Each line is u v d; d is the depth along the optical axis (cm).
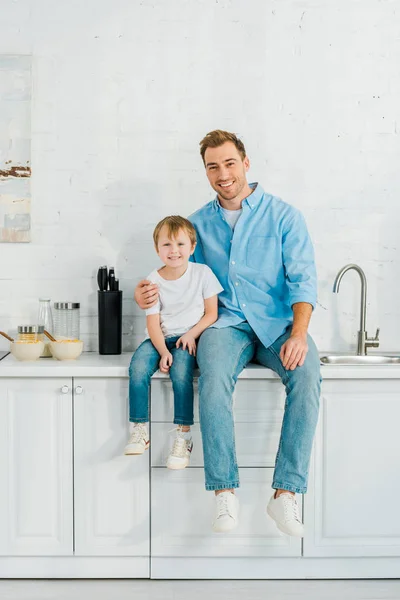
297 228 271
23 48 297
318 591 255
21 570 264
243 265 273
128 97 298
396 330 306
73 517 262
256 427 261
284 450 246
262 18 298
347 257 304
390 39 300
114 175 300
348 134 301
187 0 297
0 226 298
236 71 299
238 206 277
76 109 298
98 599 247
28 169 298
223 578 265
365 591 255
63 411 260
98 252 302
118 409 261
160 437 260
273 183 301
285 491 245
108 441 261
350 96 300
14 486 261
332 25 299
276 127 300
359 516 263
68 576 264
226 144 265
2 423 260
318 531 263
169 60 298
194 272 269
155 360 259
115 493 261
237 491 262
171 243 261
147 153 300
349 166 302
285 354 248
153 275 271
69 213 300
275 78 299
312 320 305
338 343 306
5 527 261
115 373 258
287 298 278
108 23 297
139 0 297
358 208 303
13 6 296
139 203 301
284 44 299
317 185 301
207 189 301
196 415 261
